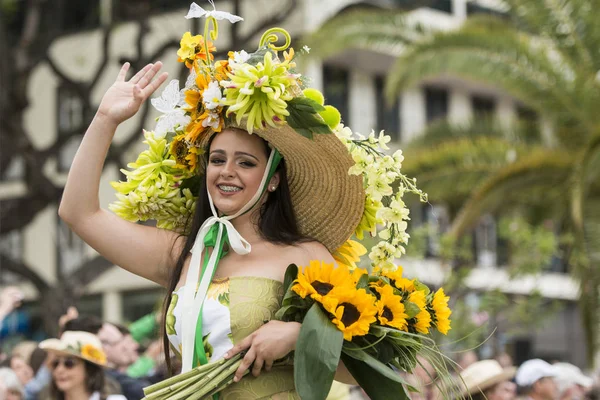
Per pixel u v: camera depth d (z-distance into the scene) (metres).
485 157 13.90
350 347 4.05
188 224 4.53
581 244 12.20
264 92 4.05
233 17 4.29
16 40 20.91
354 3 18.36
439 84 22.61
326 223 4.54
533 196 13.90
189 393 4.00
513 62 13.55
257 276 4.22
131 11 19.23
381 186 4.42
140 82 4.32
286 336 4.02
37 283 15.20
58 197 15.52
